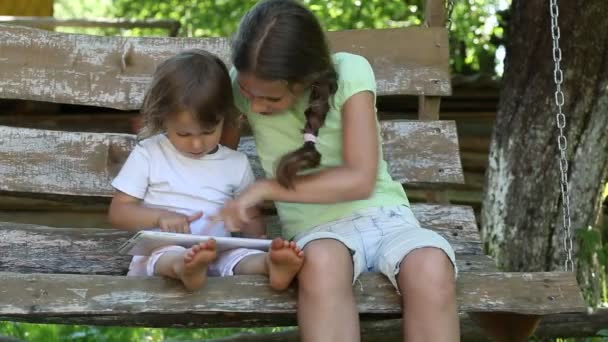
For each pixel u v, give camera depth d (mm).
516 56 8703
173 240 5027
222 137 5879
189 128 5387
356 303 5113
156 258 5195
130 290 5047
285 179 5164
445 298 4949
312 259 4922
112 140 6496
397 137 6602
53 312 5012
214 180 5723
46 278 5059
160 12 18250
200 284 4992
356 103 5336
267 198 5180
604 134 8594
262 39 5020
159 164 5676
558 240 8641
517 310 5285
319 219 5543
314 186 5168
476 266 6098
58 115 11820
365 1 15359
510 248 8703
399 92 6691
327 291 4883
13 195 6461
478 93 12656
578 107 8531
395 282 5098
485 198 8922
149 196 5684
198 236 5055
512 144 8680
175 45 6711
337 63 5449
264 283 5070
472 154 12609
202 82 5324
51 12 14086
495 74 13680
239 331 9906
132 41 6688
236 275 5125
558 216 8617
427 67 6738
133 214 5543
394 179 6547
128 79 6633
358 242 5367
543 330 8250
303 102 5477
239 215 5125
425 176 6570
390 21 15500
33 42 6566
